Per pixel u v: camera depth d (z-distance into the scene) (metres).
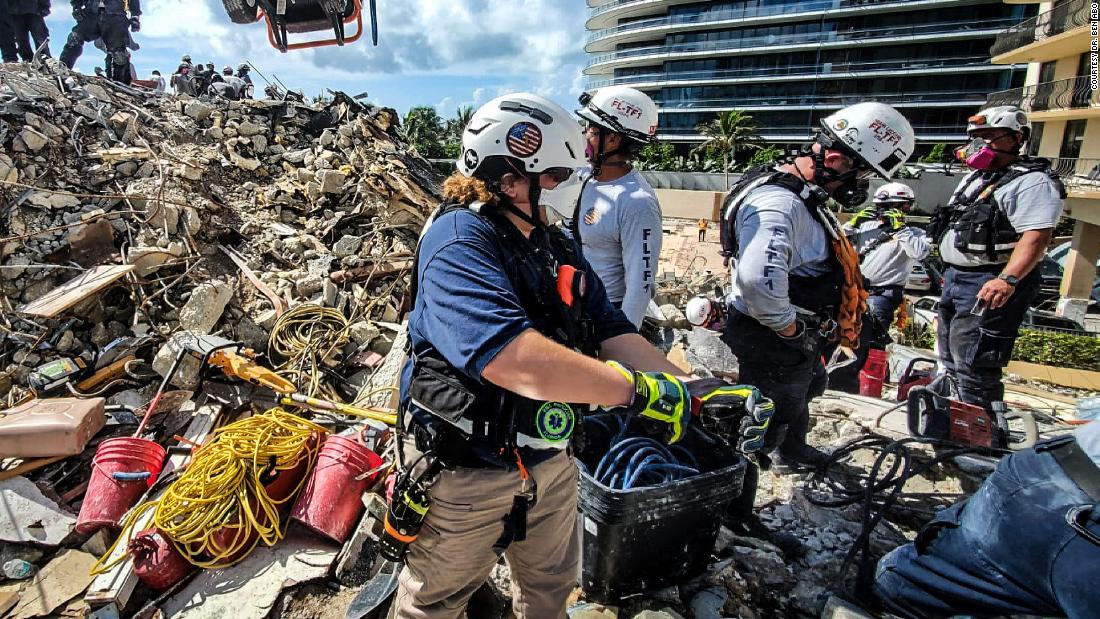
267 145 7.22
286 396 3.38
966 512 1.84
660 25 60.22
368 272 5.50
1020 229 3.27
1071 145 17.59
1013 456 1.77
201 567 2.54
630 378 1.37
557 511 1.70
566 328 1.50
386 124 8.95
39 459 3.03
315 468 2.83
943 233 3.77
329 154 7.07
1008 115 3.26
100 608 2.39
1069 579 1.49
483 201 1.46
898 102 51.12
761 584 2.44
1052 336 8.91
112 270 4.34
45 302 3.99
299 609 2.44
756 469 2.66
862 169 2.36
